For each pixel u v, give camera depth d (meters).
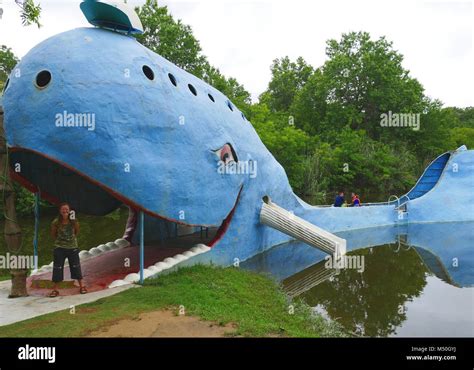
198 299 8.66
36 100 9.20
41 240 19.80
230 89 38.34
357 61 48.38
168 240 14.54
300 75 60.88
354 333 8.57
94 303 8.34
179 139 10.61
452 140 53.44
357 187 43.44
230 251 13.30
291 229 15.07
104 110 9.30
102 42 10.00
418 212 24.09
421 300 11.18
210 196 11.57
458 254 17.09
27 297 8.95
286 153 35.81
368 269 14.57
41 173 10.93
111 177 9.38
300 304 10.28
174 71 11.62
